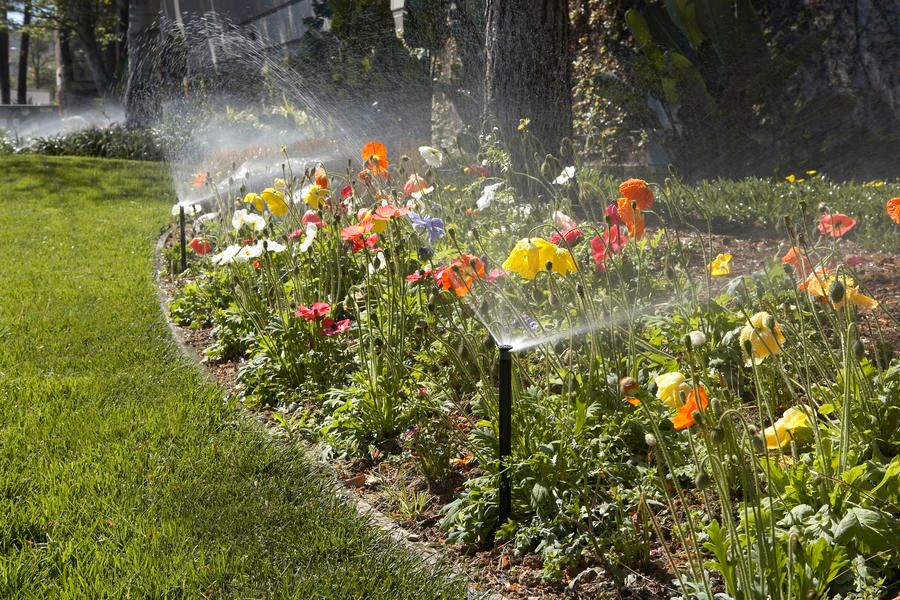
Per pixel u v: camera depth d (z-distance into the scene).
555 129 7.72
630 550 2.68
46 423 4.02
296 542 2.95
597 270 4.61
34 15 30.12
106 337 5.58
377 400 3.84
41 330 5.71
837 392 2.97
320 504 3.22
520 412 3.18
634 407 3.28
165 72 21.28
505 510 2.94
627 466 3.04
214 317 5.69
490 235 5.38
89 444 3.76
